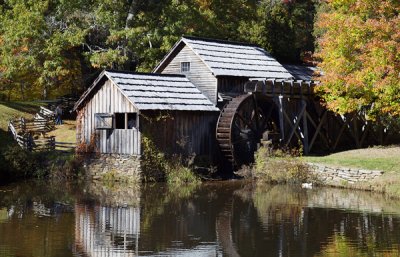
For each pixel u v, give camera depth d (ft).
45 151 136.56
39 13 162.71
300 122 142.31
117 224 82.33
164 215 88.48
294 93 136.05
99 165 127.13
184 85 132.87
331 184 113.80
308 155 134.10
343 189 110.73
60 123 171.42
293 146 138.62
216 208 93.61
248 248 69.97
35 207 95.25
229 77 135.33
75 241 72.95
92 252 68.23
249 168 125.80
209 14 172.35
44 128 164.14
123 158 123.24
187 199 102.32
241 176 127.34
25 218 86.22
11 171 128.77
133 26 168.45
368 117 118.32
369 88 107.76
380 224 81.35
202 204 97.40
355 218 85.25
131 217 86.94
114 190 112.68
